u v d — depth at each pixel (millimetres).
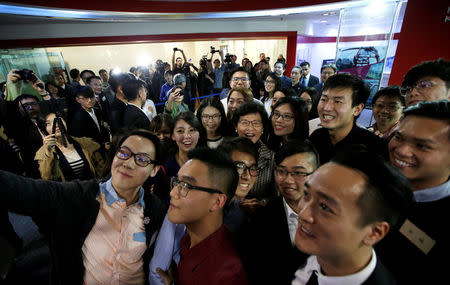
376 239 528
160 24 6273
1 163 1815
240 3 4488
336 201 504
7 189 871
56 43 5727
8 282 1580
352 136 1489
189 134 1703
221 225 903
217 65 6539
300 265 851
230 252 819
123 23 6027
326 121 1452
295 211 996
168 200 1554
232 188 919
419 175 825
